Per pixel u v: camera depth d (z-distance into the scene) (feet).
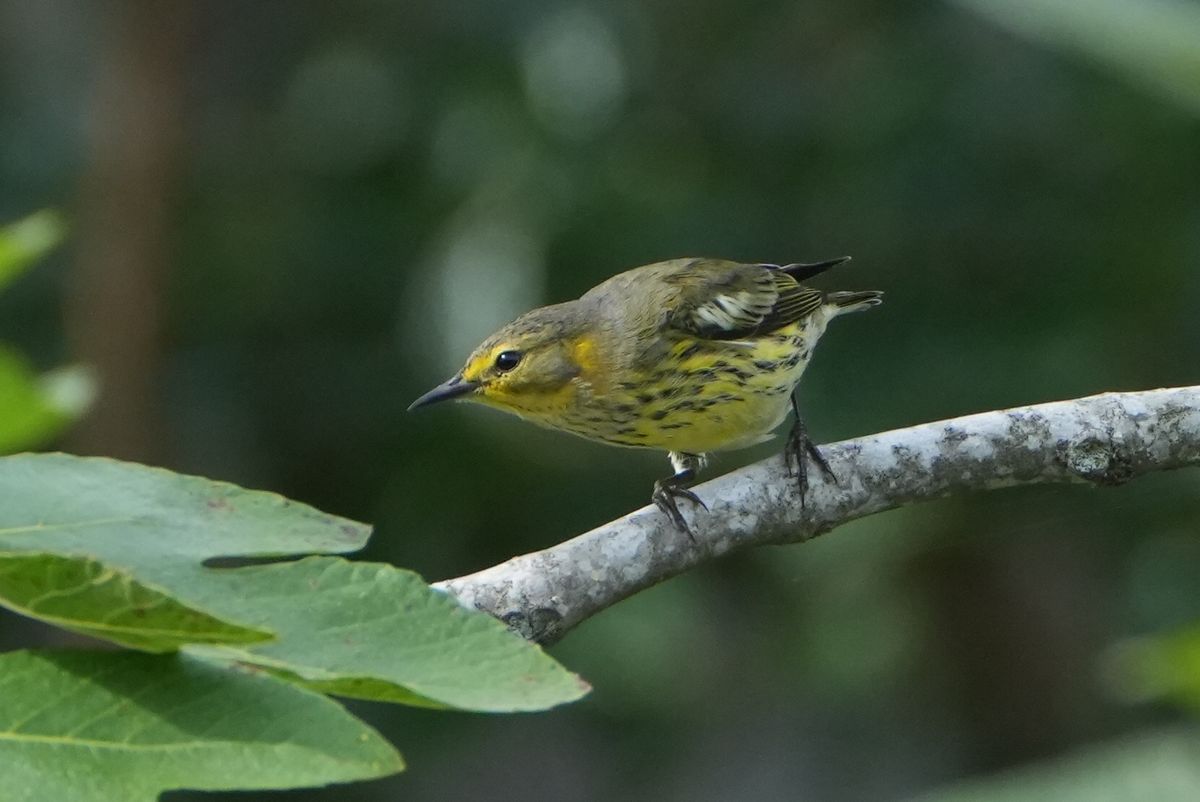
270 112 53.21
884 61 46.62
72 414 19.56
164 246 46.83
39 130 50.44
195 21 49.93
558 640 20.90
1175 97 18.94
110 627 11.06
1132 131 43.91
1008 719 53.78
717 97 48.11
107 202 46.65
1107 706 52.85
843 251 45.55
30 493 12.05
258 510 12.34
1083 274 44.55
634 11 48.37
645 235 45.44
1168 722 52.31
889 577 52.31
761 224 45.88
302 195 50.37
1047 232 44.80
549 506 47.06
